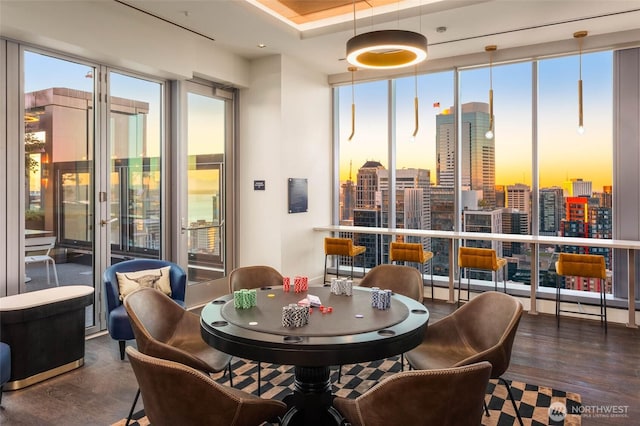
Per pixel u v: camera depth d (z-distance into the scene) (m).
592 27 5.00
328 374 2.81
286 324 2.39
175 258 5.53
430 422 1.75
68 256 4.38
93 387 3.35
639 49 5.04
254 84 6.33
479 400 1.83
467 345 2.93
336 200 7.39
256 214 6.39
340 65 6.63
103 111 4.68
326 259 7.05
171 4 4.39
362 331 2.31
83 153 4.51
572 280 5.54
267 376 3.55
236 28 5.10
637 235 5.08
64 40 4.00
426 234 5.94
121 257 4.90
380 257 7.00
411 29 5.09
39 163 4.12
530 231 5.82
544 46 5.52
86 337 4.47
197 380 1.79
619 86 5.16
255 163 6.37
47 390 3.29
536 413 2.95
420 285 3.60
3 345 3.13
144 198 5.21
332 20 5.29
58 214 4.29
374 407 1.81
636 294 5.11
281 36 5.38
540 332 4.70
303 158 6.62
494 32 5.18
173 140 5.52
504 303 2.79
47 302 3.43
